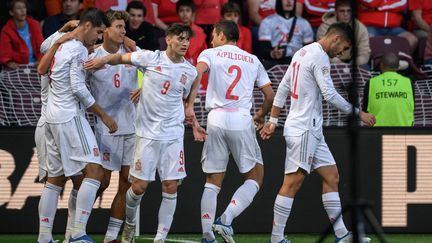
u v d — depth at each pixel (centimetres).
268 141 2605
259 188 2475
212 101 2314
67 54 2166
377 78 2788
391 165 2614
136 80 2323
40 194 2573
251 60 2330
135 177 2208
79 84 2169
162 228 2234
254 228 2620
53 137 2222
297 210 2625
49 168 2255
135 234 2558
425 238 2569
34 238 2536
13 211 2569
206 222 2330
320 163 2294
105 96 2292
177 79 2192
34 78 2672
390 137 2614
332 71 2755
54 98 2202
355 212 1573
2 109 2647
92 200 2202
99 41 2581
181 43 2169
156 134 2195
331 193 2294
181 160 2228
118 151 2320
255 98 2712
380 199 2614
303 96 2248
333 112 2719
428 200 2620
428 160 2614
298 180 2273
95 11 2211
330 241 2506
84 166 2197
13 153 2562
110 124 2216
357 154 1573
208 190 2328
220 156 2320
